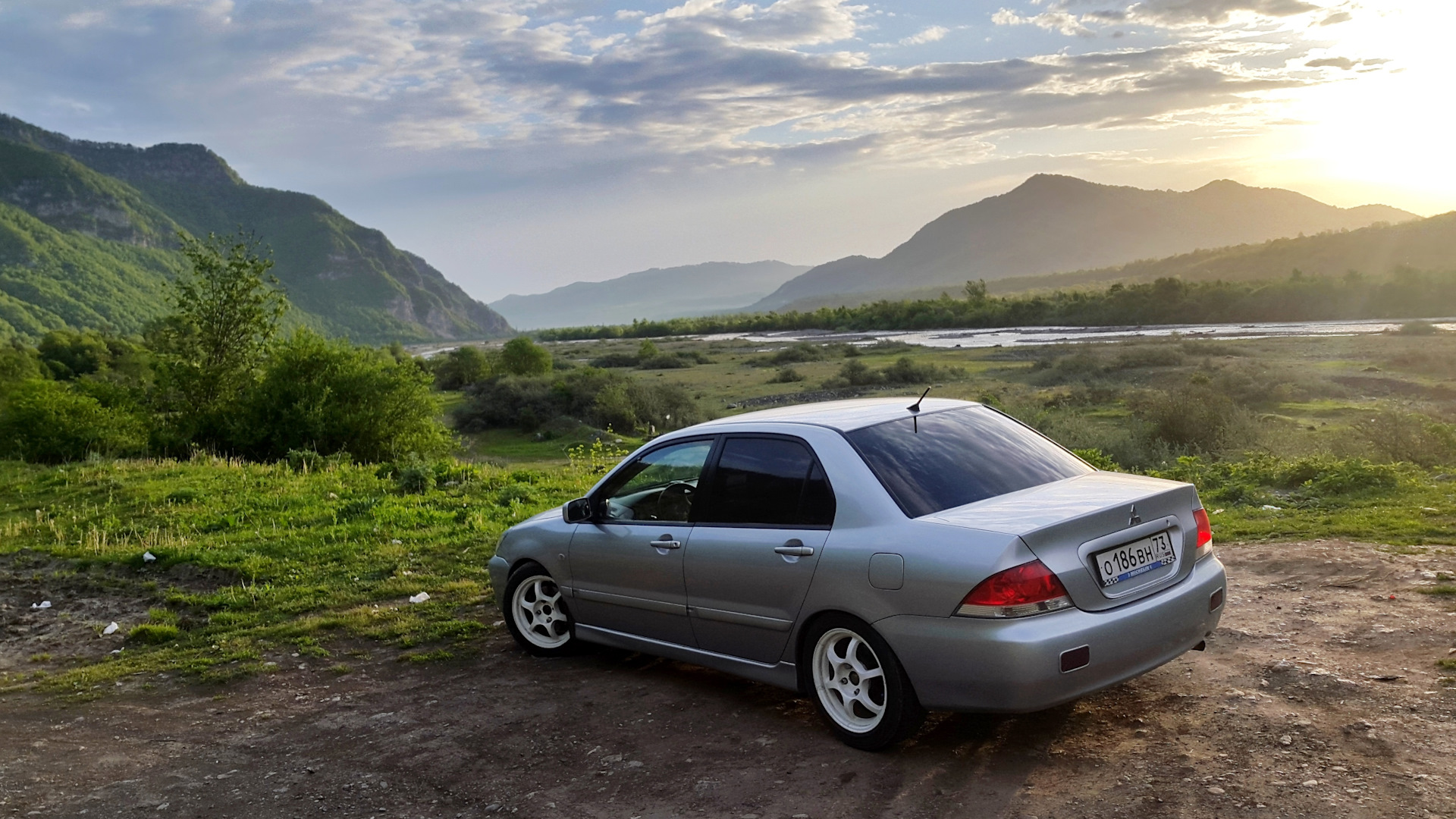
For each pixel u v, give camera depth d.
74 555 9.54
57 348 110.94
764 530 4.38
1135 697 4.38
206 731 4.99
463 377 79.44
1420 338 73.19
